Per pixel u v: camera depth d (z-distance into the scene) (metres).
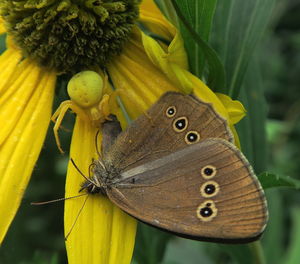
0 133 0.12
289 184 0.11
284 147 0.20
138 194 0.11
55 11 0.12
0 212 0.12
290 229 0.19
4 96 0.12
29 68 0.13
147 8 0.13
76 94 0.12
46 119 0.12
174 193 0.10
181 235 0.10
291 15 0.23
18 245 0.19
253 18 0.13
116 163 0.11
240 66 0.13
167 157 0.11
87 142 0.12
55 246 0.20
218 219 0.10
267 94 0.22
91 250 0.11
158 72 0.12
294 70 0.22
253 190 0.10
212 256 0.18
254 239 0.10
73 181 0.12
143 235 0.15
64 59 0.12
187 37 0.12
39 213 0.20
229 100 0.12
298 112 0.21
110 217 0.11
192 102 0.11
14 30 0.12
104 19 0.12
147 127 0.11
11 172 0.12
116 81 0.12
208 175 0.10
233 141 0.10
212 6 0.12
